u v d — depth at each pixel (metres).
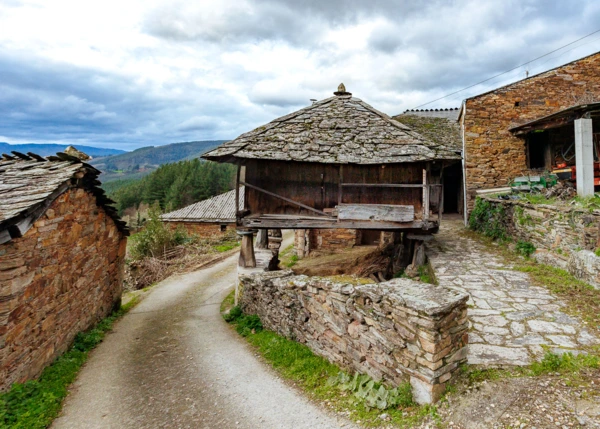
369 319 3.82
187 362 5.31
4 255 3.95
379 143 7.32
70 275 5.79
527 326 4.32
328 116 8.21
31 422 3.59
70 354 5.54
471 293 5.57
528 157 11.89
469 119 12.05
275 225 7.62
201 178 53.25
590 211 6.01
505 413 2.84
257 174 7.88
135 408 4.02
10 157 6.29
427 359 3.10
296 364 4.66
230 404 3.93
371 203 7.69
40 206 4.43
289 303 5.52
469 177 12.12
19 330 4.20
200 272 14.18
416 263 8.17
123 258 9.10
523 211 8.26
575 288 5.46
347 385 3.87
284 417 3.56
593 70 11.51
